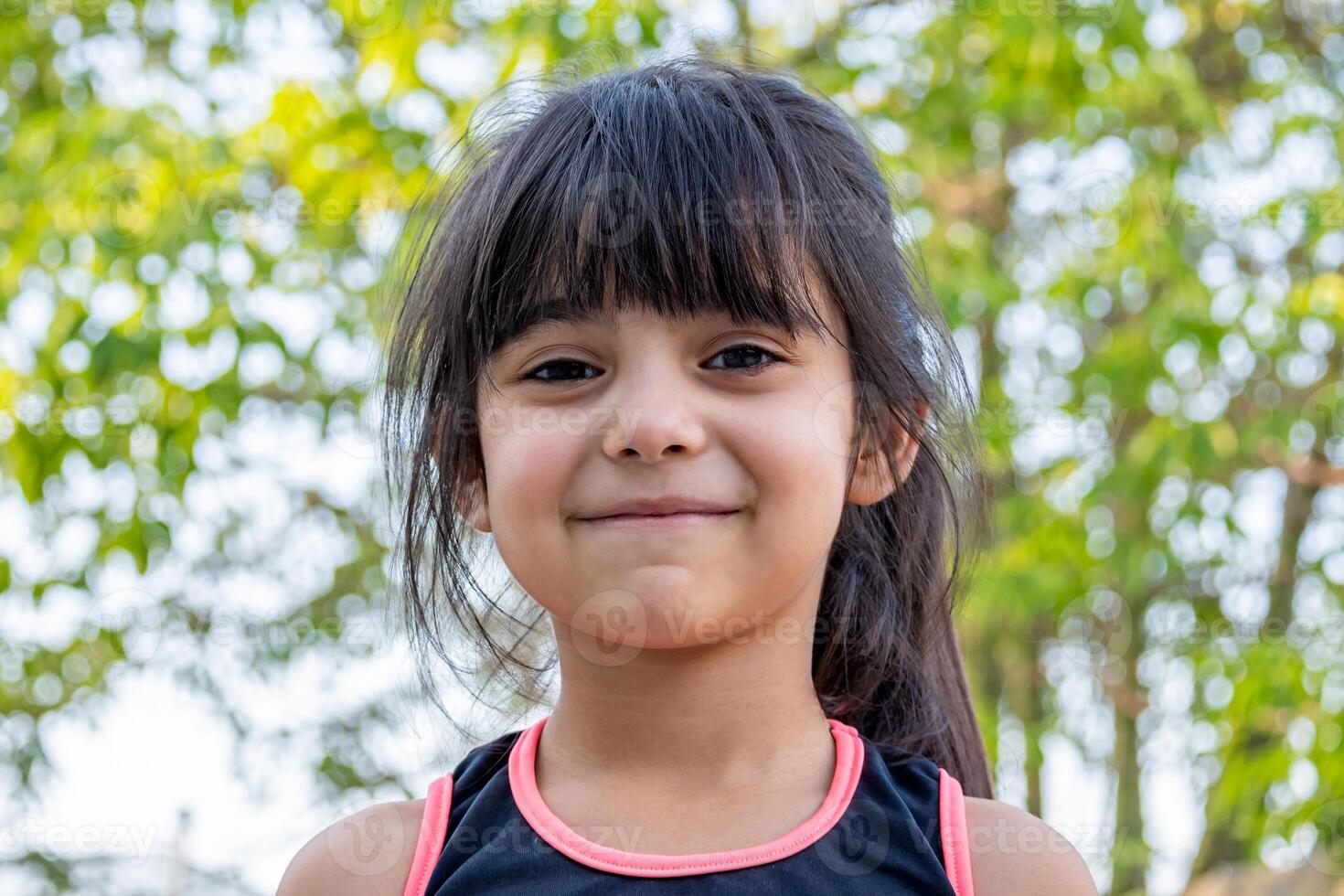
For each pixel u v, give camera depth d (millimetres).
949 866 973
